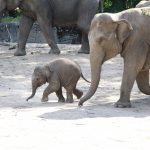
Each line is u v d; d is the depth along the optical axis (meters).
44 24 26.08
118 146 9.62
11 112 13.20
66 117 12.45
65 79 14.97
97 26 13.97
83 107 13.99
